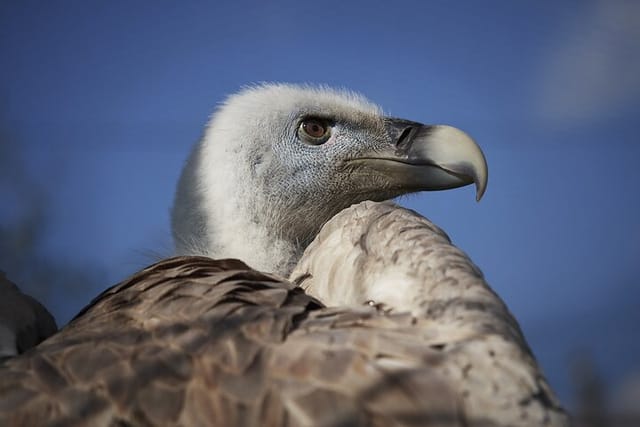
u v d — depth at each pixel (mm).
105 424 896
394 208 995
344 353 885
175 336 917
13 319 1050
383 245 964
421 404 840
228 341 905
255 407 867
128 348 918
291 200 1216
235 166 1199
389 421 833
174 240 1181
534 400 873
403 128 1232
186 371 900
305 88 1246
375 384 854
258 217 1197
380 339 895
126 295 972
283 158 1215
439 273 931
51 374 915
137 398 897
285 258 1202
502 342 896
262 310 919
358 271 963
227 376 893
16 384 914
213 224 1185
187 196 1186
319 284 987
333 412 841
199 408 883
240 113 1218
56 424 899
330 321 912
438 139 1219
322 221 1227
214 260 998
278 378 878
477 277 930
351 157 1227
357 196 1234
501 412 853
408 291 932
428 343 896
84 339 932
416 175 1220
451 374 866
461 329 902
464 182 1211
